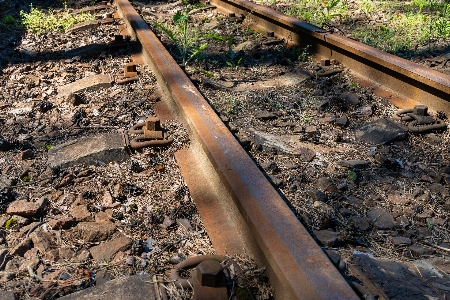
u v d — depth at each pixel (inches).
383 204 48.0
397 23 113.7
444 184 51.3
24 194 50.1
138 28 101.4
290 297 30.5
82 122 68.4
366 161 55.7
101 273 37.9
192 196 47.7
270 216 36.4
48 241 42.1
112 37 115.6
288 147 58.7
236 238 40.6
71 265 39.0
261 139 60.2
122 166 54.5
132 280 35.3
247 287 34.4
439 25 104.3
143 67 87.2
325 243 41.1
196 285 34.1
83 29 127.4
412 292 34.7
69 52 104.8
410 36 104.0
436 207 47.3
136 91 76.4
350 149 59.7
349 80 82.0
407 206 47.6
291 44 104.5
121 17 133.3
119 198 48.3
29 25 134.3
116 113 70.4
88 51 103.2
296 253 32.4
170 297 33.8
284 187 49.4
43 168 55.0
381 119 64.6
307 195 48.1
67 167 54.4
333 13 127.0
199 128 52.8
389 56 77.2
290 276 30.7
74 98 75.1
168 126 61.4
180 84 66.0
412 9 126.4
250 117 68.7
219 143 48.6
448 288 35.4
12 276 37.9
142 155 55.8
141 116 68.6
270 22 116.3
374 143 60.6
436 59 88.5
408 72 70.4
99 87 79.8
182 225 44.0
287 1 148.0
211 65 94.8
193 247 41.1
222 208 44.8
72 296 34.2
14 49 112.6
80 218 45.0
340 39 88.9
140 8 155.3
